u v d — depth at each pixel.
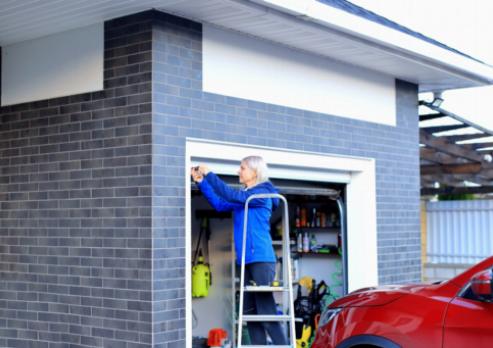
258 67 8.20
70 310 7.50
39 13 7.12
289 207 10.72
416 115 10.68
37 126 7.86
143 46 7.14
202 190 7.09
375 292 5.91
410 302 5.60
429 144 12.36
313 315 10.25
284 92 8.51
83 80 7.53
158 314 6.97
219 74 7.75
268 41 8.30
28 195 7.89
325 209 10.59
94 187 7.39
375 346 5.70
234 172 7.99
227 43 7.86
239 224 6.97
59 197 7.65
